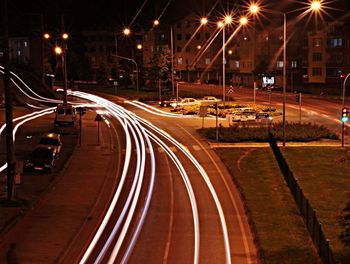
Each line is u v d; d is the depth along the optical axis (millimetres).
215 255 24141
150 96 94812
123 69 124000
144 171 40969
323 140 53531
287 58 123688
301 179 38844
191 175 39969
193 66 138125
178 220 29266
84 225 27969
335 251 24703
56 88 113000
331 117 70750
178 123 66062
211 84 127438
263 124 62594
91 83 132250
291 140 52938
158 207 31688
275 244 25344
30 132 56438
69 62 138250
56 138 45094
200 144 52281
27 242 25156
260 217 29578
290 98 93500
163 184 37156
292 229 27641
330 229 28016
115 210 30859
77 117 69312
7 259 22984
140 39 140500
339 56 111875
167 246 25141
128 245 25141
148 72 109812
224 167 42812
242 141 53156
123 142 53000
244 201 32781
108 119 69062
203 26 136500
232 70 134000
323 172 40938
